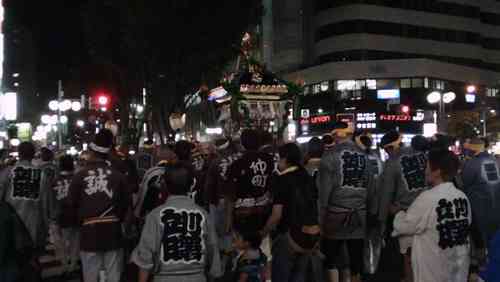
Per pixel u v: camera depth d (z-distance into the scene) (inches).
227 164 351.6
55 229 421.4
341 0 2701.8
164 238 178.1
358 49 2659.9
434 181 193.8
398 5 2741.1
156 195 341.1
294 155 241.0
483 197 343.3
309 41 2898.6
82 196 265.4
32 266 221.1
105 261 268.4
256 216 278.8
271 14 2915.8
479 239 225.3
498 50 3149.6
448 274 187.2
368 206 295.7
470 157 359.3
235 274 233.0
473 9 2960.1
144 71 983.0
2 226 203.9
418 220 188.5
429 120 1222.3
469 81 2805.1
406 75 2591.0
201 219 183.6
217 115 755.4
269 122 660.7
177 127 982.4
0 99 892.0
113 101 1135.0
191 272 180.2
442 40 2851.9
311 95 2716.5
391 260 405.4
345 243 289.1
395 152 297.4
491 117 2384.4
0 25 1048.8
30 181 328.8
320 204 287.4
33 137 1582.2
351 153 288.5
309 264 216.1
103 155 272.1
